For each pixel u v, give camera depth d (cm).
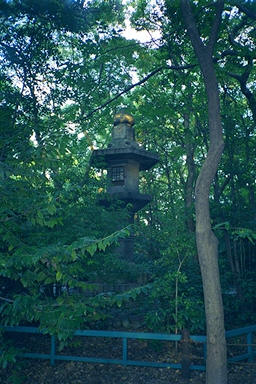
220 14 662
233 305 980
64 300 538
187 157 1645
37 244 642
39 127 644
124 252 1252
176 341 777
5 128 643
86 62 1227
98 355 783
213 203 1098
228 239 1078
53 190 641
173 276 823
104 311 943
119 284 1012
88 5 1088
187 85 1294
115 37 1131
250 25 1065
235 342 862
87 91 1252
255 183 1191
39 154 577
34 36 1043
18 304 484
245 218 1087
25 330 739
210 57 642
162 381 655
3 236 509
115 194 1218
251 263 1126
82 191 925
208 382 548
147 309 902
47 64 1085
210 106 620
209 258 570
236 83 1400
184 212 1029
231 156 1153
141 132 2100
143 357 766
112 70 1591
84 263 845
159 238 959
